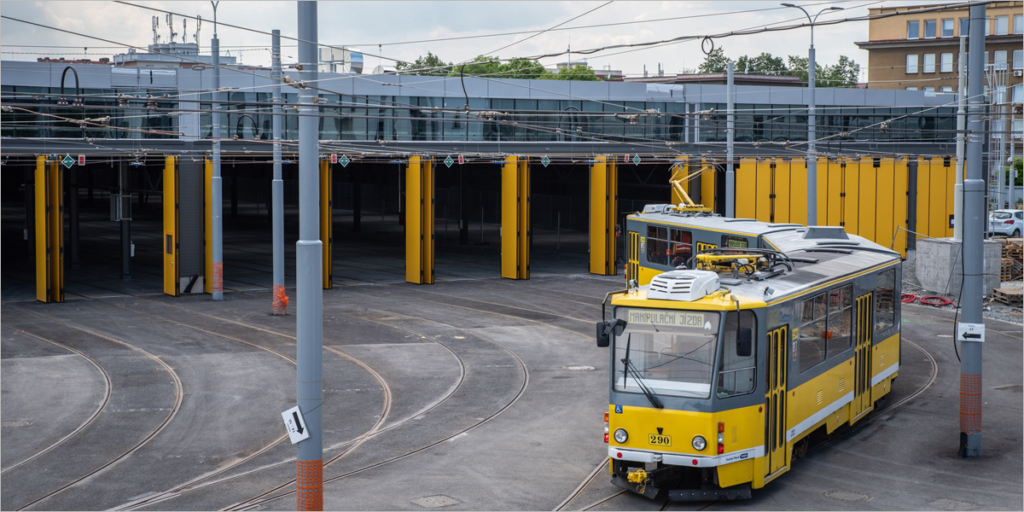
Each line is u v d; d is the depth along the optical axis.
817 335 15.37
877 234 44.56
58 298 32.72
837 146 42.91
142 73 33.50
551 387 20.59
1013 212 51.47
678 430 12.98
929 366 23.02
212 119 34.38
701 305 13.09
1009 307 31.59
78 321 28.81
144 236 59.81
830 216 43.50
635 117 18.88
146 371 21.94
